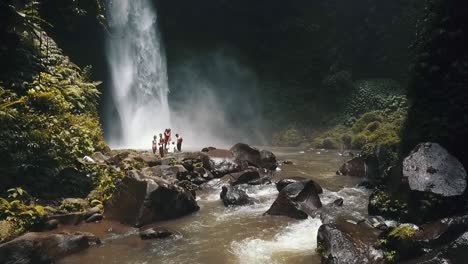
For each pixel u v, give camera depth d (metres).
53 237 7.45
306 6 33.31
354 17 32.78
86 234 8.07
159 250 7.75
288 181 12.19
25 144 10.18
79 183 10.84
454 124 9.00
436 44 9.77
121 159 13.47
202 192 12.49
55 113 12.66
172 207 9.88
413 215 8.09
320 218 9.47
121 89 30.20
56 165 10.65
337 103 31.09
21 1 14.15
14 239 7.14
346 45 32.84
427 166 8.45
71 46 26.09
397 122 23.47
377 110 28.48
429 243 6.24
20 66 13.36
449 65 9.45
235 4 32.97
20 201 8.99
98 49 28.52
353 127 27.52
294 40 33.28
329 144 27.05
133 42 31.52
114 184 11.12
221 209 10.74
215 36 34.69
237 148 16.16
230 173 14.26
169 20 33.69
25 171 9.83
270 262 7.11
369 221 8.43
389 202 8.94
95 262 7.15
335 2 33.00
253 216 10.02
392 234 6.74
